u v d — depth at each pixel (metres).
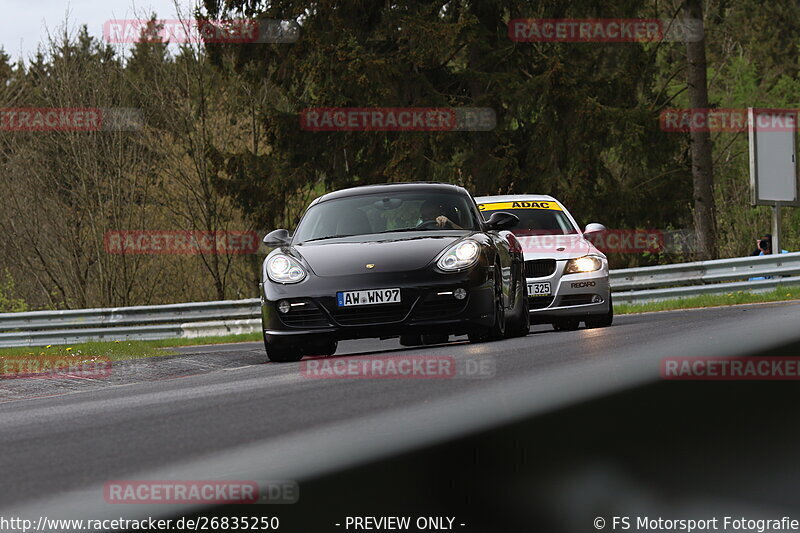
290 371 25.98
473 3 102.00
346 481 10.56
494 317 29.97
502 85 97.62
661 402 14.87
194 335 77.50
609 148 100.38
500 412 14.98
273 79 104.06
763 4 142.88
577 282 41.19
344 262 29.42
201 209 119.81
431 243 30.08
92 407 21.06
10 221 124.50
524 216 45.28
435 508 9.37
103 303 123.19
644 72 101.81
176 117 118.94
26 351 67.44
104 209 120.81
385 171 97.00
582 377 18.95
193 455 12.99
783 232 128.75
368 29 100.62
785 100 134.38
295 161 101.25
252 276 128.62
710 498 9.43
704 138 84.69
